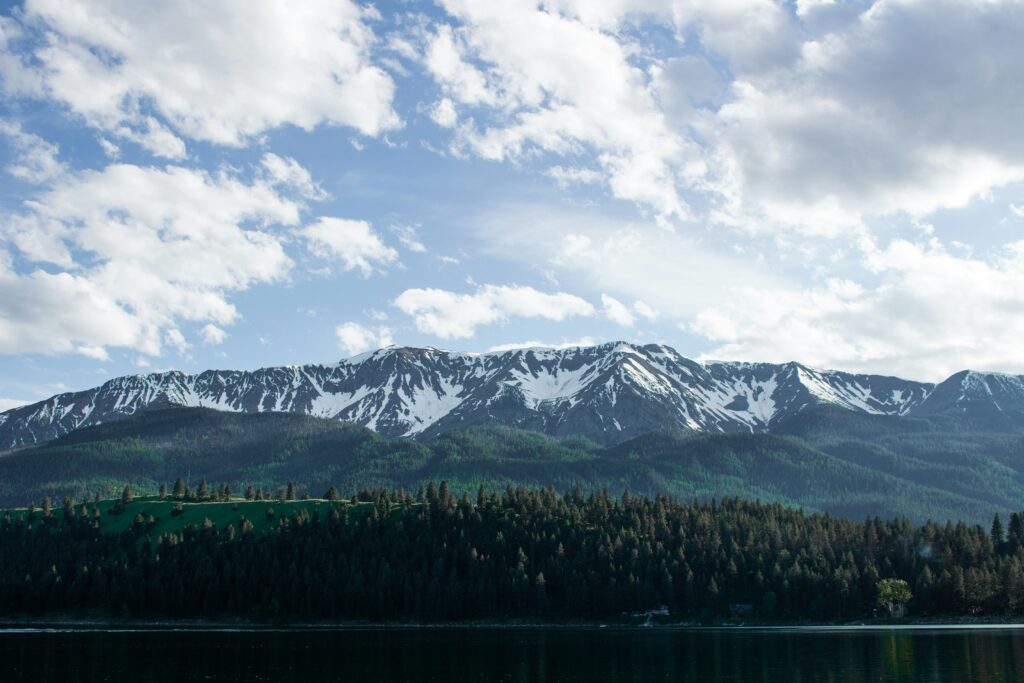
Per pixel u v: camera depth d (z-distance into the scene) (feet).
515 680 543.39
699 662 615.16
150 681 538.88
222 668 592.19
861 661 604.90
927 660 602.44
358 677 555.69
